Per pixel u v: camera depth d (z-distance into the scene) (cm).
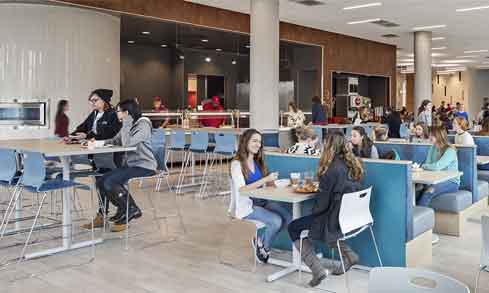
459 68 2633
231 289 378
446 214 543
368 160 415
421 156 622
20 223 575
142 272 417
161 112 1079
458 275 411
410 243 407
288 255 458
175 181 905
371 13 1141
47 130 891
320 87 1445
